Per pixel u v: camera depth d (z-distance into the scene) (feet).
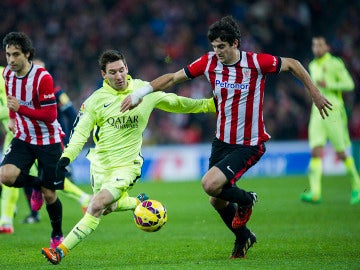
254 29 193.88
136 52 193.16
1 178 65.16
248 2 200.64
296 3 200.34
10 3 199.52
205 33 196.44
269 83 184.75
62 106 81.00
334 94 103.30
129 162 59.67
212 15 198.59
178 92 179.83
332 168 167.02
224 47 55.26
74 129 58.39
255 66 56.03
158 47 192.75
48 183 65.72
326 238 70.95
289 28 194.90
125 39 195.83
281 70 56.39
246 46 189.57
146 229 58.34
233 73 56.34
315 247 65.05
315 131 104.58
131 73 189.26
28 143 66.18
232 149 57.36
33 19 197.77
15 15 198.08
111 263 57.88
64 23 196.65
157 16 200.23
